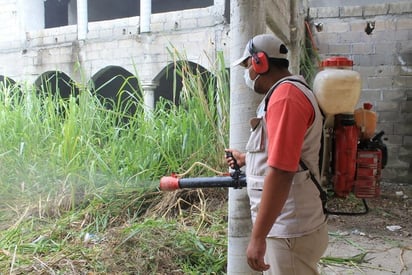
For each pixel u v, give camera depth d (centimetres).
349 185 168
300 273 159
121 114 454
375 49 605
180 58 438
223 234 332
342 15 614
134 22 736
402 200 500
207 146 416
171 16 703
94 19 1170
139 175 411
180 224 347
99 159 402
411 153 595
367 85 612
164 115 458
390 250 329
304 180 157
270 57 162
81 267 272
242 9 223
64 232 336
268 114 149
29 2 842
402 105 598
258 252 147
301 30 575
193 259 282
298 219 157
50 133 450
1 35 856
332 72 155
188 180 206
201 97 419
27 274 262
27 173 414
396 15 593
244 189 230
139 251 283
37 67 828
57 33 805
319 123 155
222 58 417
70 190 393
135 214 373
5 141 429
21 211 379
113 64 759
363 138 175
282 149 142
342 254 319
